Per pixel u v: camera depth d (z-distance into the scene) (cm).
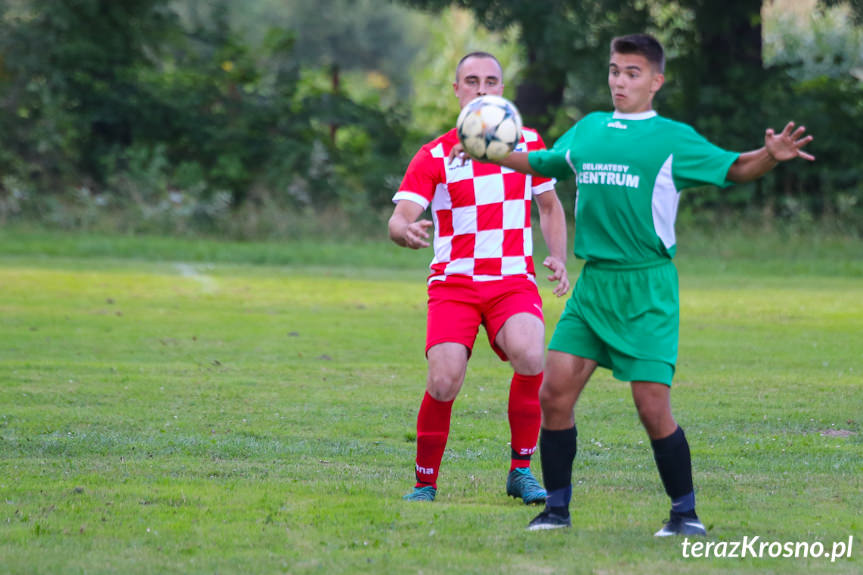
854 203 7794
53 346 3212
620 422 2255
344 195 8156
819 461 1895
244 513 1492
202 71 9175
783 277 5931
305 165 8612
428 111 10250
